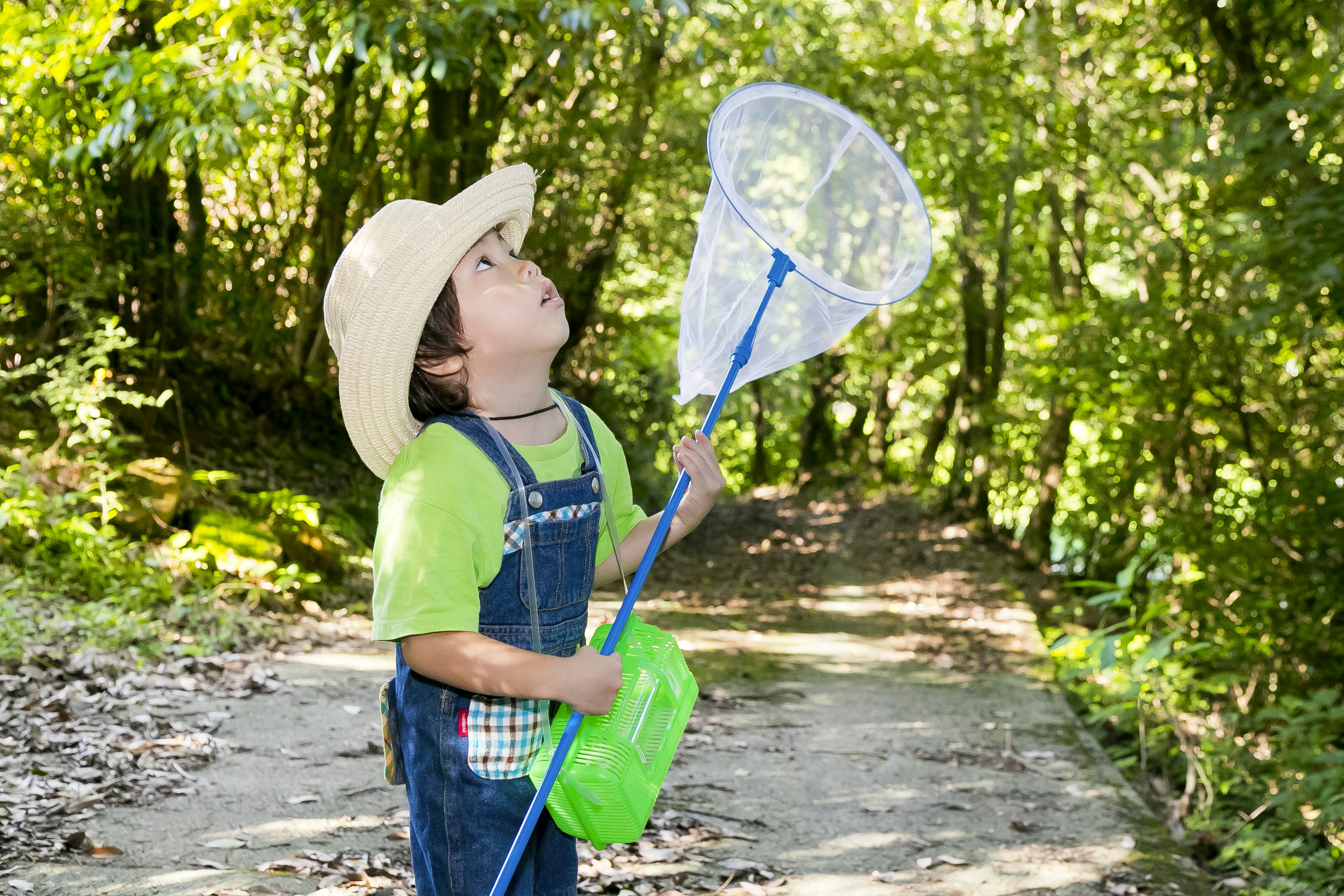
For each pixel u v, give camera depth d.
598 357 17.78
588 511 1.94
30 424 8.23
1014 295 19.66
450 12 7.35
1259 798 5.54
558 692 1.77
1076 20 14.26
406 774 1.93
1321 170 8.50
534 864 1.97
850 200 2.25
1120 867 4.02
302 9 8.09
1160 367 12.59
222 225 11.97
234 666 5.90
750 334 2.13
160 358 9.43
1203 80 11.59
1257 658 10.16
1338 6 9.38
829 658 8.06
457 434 1.84
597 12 7.29
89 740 4.38
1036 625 10.20
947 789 4.93
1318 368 12.21
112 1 6.69
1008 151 14.34
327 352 12.91
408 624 1.76
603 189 12.96
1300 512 10.73
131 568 6.89
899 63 13.13
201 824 3.69
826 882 3.72
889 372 22.48
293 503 8.22
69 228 8.95
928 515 18.70
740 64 12.03
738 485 30.30
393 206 1.94
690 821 4.24
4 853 3.24
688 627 8.87
